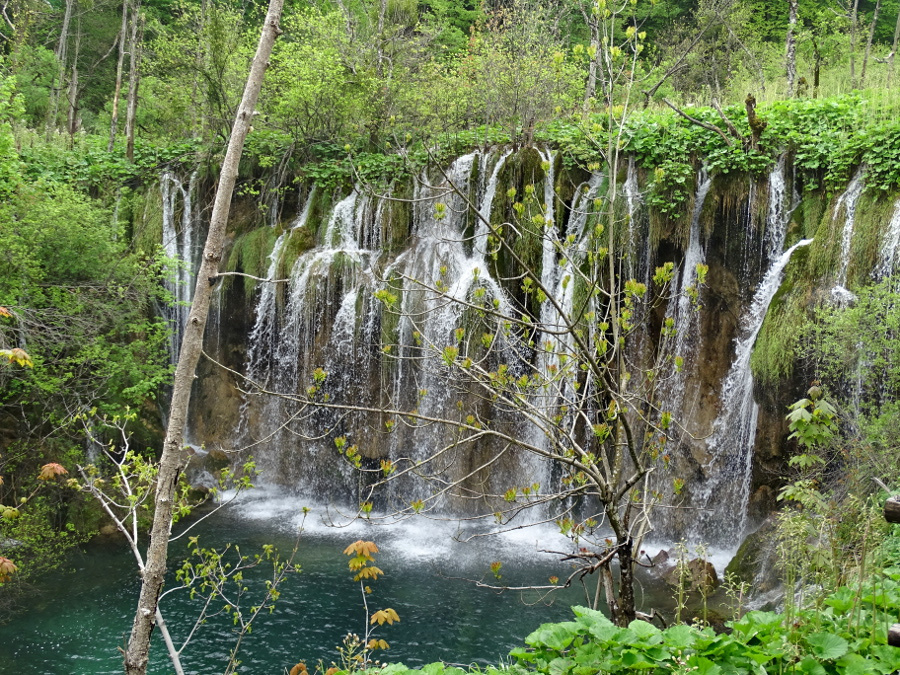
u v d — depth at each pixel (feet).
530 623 33.30
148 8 92.12
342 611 34.60
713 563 39.11
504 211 49.80
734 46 79.00
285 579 37.86
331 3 72.38
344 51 60.90
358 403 51.55
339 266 52.80
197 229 60.29
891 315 30.01
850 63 65.62
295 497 53.01
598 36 21.29
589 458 16.90
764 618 14.24
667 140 47.09
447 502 48.24
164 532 14.88
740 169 45.06
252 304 55.77
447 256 50.60
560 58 19.89
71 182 57.16
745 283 44.68
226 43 59.62
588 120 20.42
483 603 35.27
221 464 54.29
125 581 38.04
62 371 43.98
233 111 61.52
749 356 41.70
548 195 48.93
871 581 15.65
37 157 61.62
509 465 47.83
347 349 51.80
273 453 54.70
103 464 47.09
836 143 42.27
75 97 79.15
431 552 41.47
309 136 60.80
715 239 45.50
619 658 13.52
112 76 97.30
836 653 12.70
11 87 40.88
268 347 55.16
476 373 19.89
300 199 59.31
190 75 62.39
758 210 44.50
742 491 41.14
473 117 60.23
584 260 45.16
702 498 43.24
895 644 10.01
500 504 47.78
